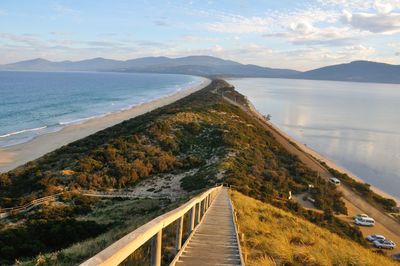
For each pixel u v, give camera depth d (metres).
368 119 125.19
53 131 68.56
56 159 42.62
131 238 3.52
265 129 76.56
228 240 9.26
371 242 29.38
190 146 49.88
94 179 35.44
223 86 184.88
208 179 32.88
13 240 15.60
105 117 87.94
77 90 178.88
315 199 36.44
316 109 149.12
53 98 133.75
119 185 35.81
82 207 26.92
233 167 37.22
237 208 16.34
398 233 34.34
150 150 44.50
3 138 61.88
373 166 65.12
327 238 15.35
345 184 48.78
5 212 26.42
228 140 49.59
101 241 11.19
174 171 40.88
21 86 190.25
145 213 22.59
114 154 41.78
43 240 16.72
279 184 37.78
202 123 59.78
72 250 9.84
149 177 39.00
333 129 101.38
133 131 52.53
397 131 102.62
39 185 33.22
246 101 142.75
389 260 15.82
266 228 13.09
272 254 9.50
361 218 34.81
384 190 52.66
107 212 24.88
